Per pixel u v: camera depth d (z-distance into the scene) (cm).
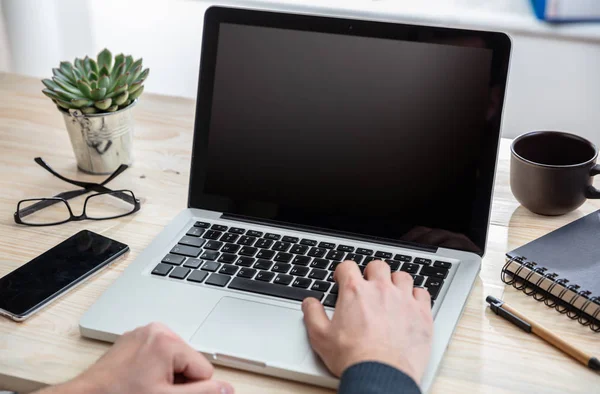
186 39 250
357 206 100
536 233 104
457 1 233
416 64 96
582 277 88
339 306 79
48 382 77
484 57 94
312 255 95
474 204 95
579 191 104
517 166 106
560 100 236
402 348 73
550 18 226
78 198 115
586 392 76
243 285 89
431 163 97
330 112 100
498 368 79
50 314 88
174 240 99
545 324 86
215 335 81
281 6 231
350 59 99
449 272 91
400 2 234
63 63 119
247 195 104
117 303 86
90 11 249
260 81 103
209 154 106
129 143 123
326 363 75
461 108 95
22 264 98
